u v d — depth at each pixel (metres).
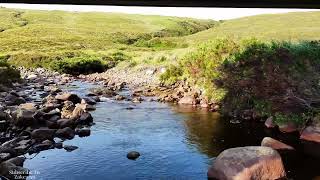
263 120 18.17
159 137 15.36
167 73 31.78
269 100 17.73
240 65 19.97
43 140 14.30
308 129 15.02
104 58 54.69
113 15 143.38
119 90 29.86
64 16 129.88
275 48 18.48
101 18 130.25
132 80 36.56
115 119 18.62
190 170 11.73
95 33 96.75
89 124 17.50
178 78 30.47
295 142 14.54
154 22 129.75
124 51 66.12
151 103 23.36
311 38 54.38
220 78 21.14
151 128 16.84
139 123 17.83
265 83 18.16
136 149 13.74
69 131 15.35
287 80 17.27
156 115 19.66
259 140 14.91
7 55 57.34
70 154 13.00
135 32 104.06
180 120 18.47
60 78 41.19
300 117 15.97
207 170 11.71
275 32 68.88
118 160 12.52
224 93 21.08
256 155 10.85
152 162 12.38
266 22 101.25
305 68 17.08
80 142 14.49
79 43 79.50
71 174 11.27
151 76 36.28
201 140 14.96
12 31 90.00
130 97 25.84
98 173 11.38
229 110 19.72
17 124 15.68
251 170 10.43
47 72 47.59
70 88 31.19
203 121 18.25
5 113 16.86
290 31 68.94
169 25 124.94
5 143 13.38
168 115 19.64
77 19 124.62
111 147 13.91
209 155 13.12
